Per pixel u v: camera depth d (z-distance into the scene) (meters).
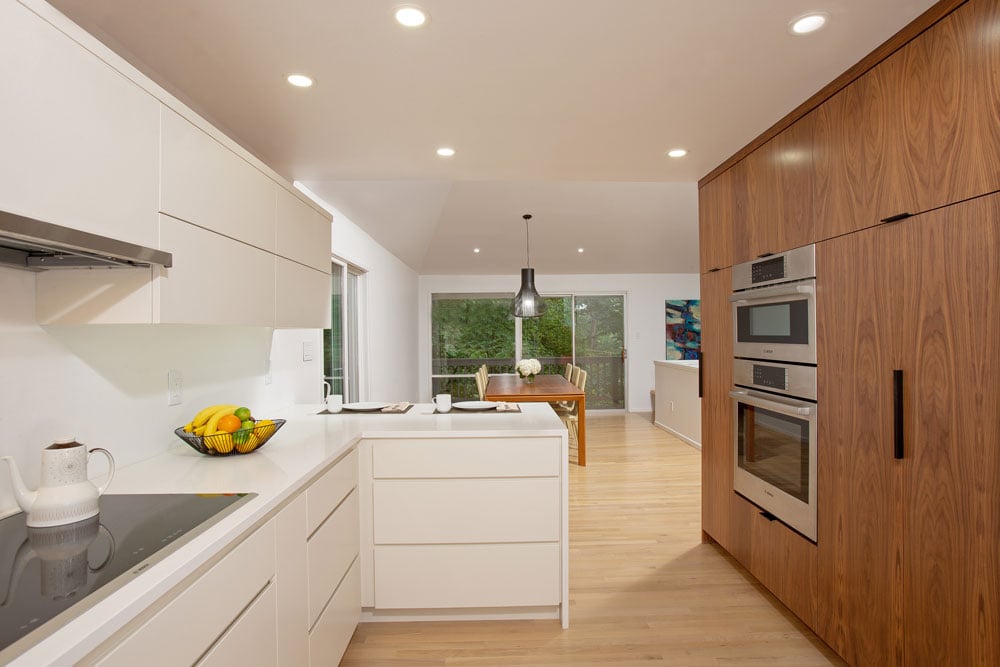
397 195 4.29
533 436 2.17
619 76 1.77
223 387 2.23
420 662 1.97
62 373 1.39
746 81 1.83
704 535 3.05
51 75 0.97
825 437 1.91
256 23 1.44
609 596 2.44
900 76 1.53
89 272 1.28
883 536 1.63
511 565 2.18
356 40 1.53
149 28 1.45
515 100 1.95
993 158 1.25
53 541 1.04
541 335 8.19
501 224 6.29
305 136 2.28
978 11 1.28
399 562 2.17
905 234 1.52
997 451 1.26
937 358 1.42
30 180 0.93
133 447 1.66
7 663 0.65
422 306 8.09
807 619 2.05
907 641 1.54
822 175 1.89
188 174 1.38
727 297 2.68
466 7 1.37
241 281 1.67
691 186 5.53
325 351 3.75
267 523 1.29
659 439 5.96
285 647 1.39
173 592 0.93
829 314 1.87
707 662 1.96
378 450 2.16
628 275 8.12
